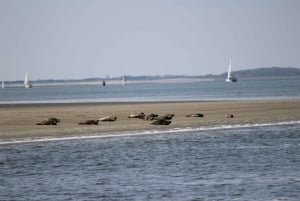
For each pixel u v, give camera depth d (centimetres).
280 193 7781
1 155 11150
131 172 9400
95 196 7738
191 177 8925
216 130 15212
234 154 11244
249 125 16288
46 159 10688
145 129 15150
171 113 19875
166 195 7762
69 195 7800
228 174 9125
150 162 10362
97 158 10794
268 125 16338
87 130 14788
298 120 17462
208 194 7781
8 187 8300
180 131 14962
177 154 11269
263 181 8538
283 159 10569
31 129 14950
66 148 12031
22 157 10919
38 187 8288
